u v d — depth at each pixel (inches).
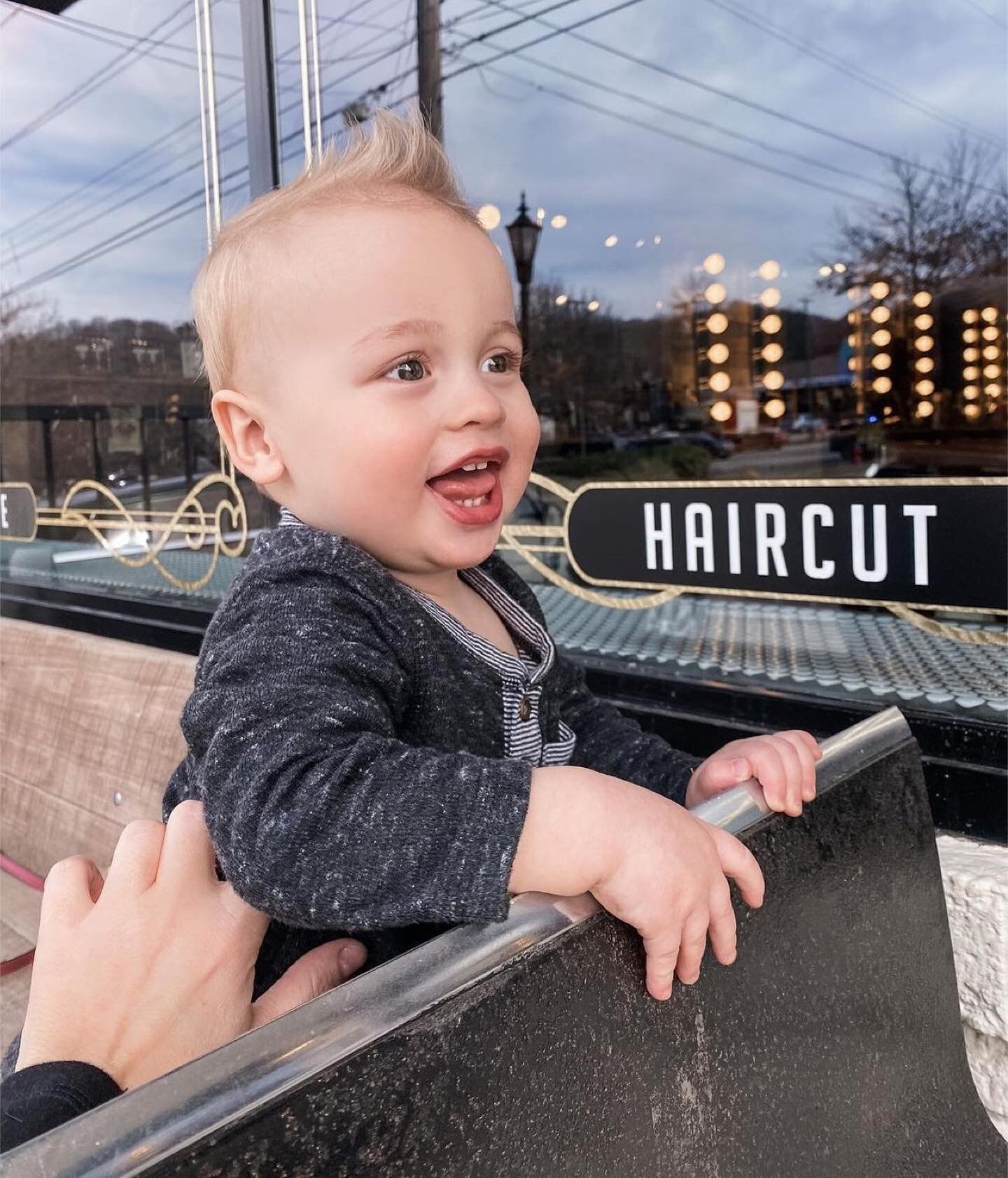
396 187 26.2
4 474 104.0
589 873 19.7
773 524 58.2
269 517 78.1
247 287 26.0
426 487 25.5
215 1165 13.7
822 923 25.4
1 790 71.6
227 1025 21.5
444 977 17.3
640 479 66.3
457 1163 16.4
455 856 19.4
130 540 91.1
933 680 51.5
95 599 92.9
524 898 19.5
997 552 49.8
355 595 25.3
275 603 24.7
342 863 19.7
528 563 72.5
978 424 92.1
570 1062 18.5
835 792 27.0
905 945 28.2
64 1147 13.2
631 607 66.1
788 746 27.3
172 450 85.4
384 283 24.3
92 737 62.9
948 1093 29.0
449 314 25.0
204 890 22.1
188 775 31.8
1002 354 97.9
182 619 84.4
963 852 42.8
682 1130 20.5
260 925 22.5
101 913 21.2
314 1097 15.0
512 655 30.4
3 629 73.1
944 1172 27.6
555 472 79.7
